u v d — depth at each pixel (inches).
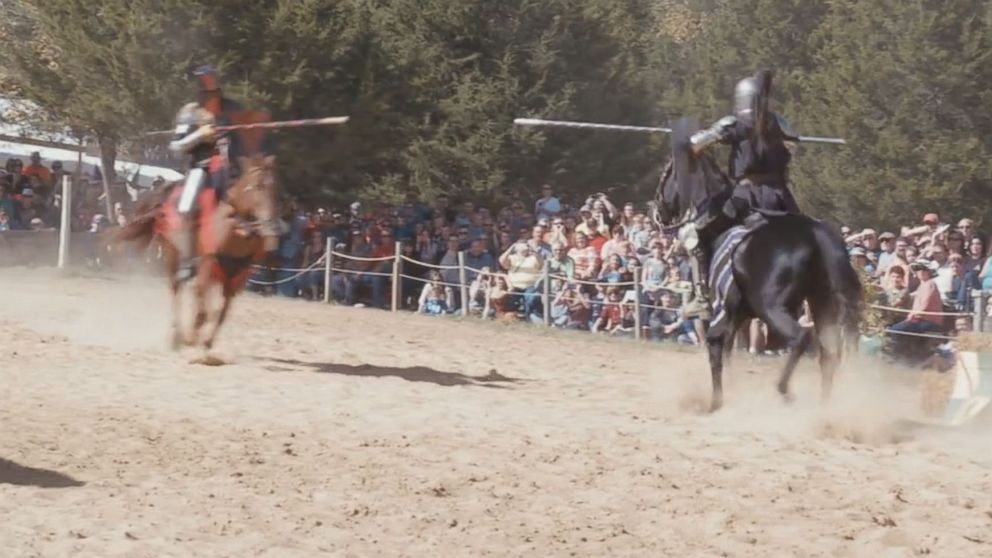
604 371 794.8
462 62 1755.7
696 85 1989.4
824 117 1557.6
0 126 1621.6
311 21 1525.6
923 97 1537.9
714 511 437.1
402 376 724.7
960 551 400.5
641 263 1053.8
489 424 569.6
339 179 1612.9
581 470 486.3
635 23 2054.6
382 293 1239.5
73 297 1015.0
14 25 1632.6
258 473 470.6
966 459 523.8
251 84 1478.8
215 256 698.2
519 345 920.9
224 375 678.5
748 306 599.2
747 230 589.6
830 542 406.3
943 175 1482.5
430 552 388.2
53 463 474.6
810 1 1860.2
